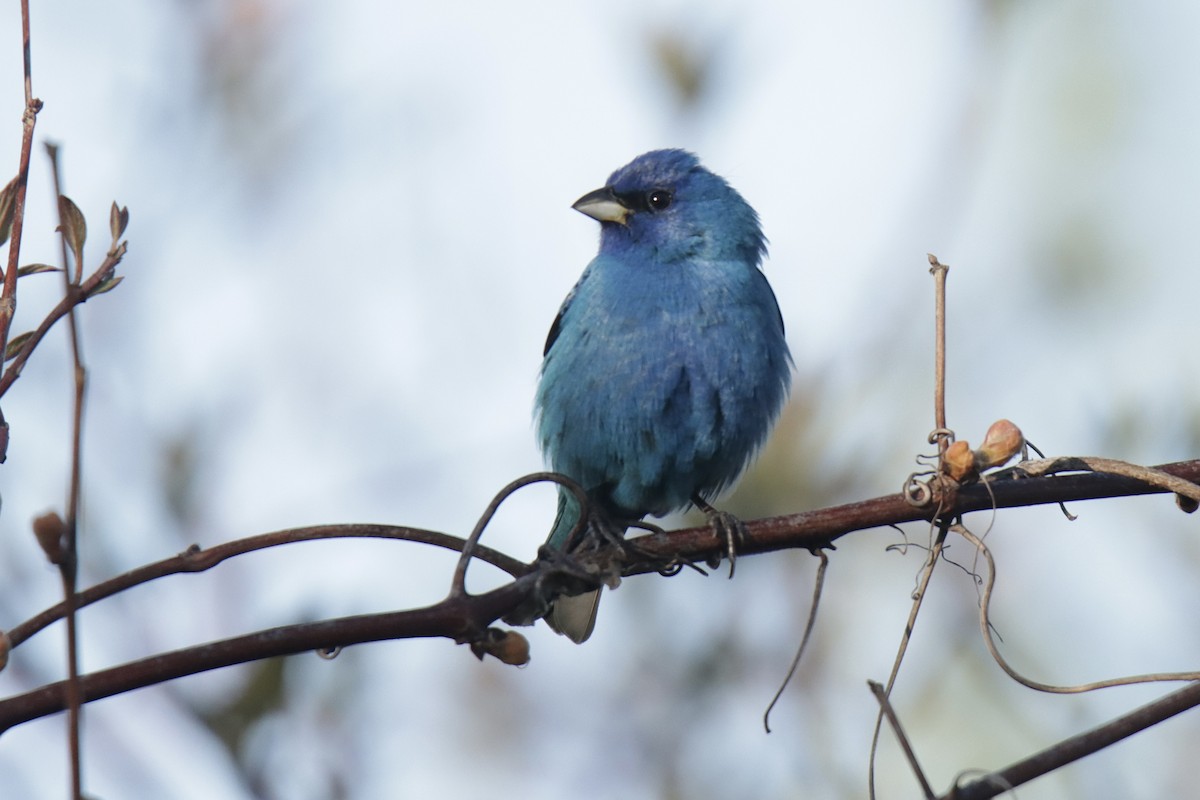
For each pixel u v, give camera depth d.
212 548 5.54
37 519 4.14
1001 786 5.39
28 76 5.55
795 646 11.02
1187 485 6.84
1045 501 7.00
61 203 5.10
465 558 5.91
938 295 7.07
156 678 5.14
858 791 10.65
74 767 4.09
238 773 8.37
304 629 5.45
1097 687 6.05
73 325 4.23
